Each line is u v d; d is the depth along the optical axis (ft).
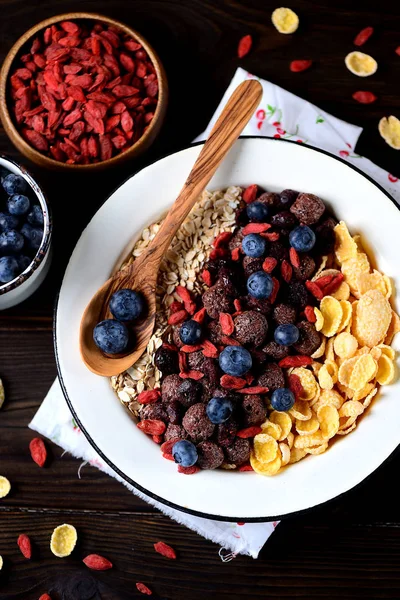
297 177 1.68
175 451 1.58
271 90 1.84
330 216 1.70
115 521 1.82
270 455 1.61
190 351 1.64
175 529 1.81
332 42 1.90
